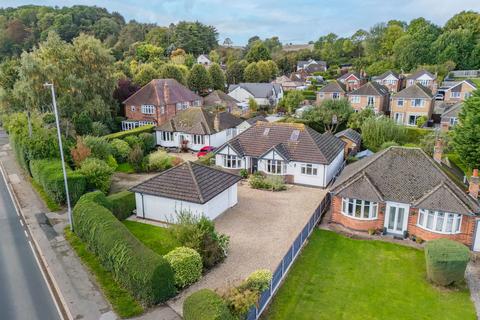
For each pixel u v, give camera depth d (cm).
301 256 2542
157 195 2989
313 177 3969
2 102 5700
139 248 2055
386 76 10019
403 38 12850
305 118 6562
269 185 3866
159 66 9312
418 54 12225
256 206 3394
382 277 2297
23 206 3359
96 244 2350
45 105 5312
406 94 7381
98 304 1934
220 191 3064
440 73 11088
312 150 4000
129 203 3178
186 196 2898
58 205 3338
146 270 1881
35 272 2278
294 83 12144
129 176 4372
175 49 13875
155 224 3019
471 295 2120
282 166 4069
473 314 1948
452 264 2114
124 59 11931
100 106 5719
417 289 2175
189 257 2091
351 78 10800
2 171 4531
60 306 1941
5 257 2469
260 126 4459
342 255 2562
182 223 2400
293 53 18112
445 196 2608
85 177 3428
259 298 1806
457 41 11906
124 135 5331
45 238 2709
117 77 6669
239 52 17850
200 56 14200
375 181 2920
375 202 2798
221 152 4306
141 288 1905
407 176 2886
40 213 3188
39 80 5034
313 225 2959
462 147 4109
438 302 2050
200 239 2306
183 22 15112
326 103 6538
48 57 5516
